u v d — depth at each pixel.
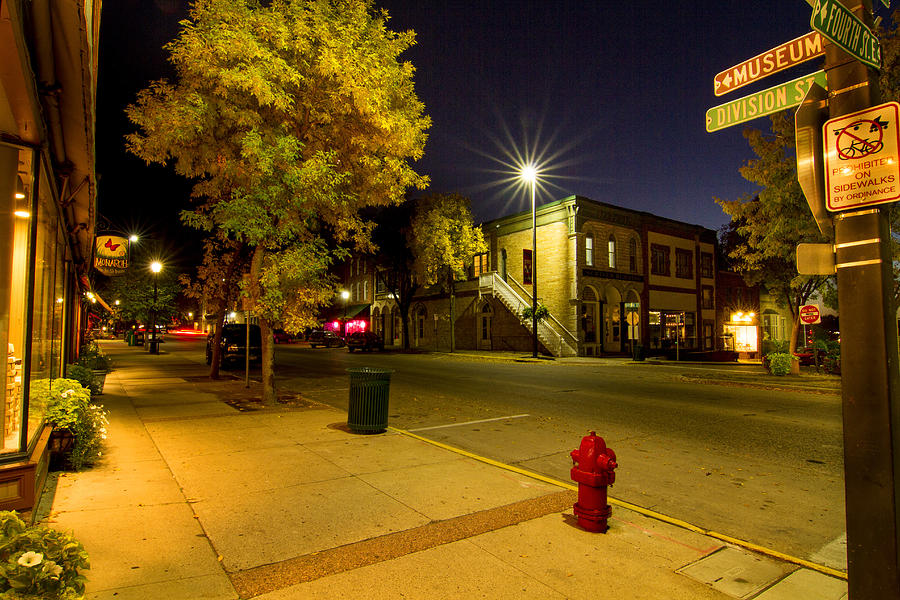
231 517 4.91
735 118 3.46
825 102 2.96
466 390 15.59
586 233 33.34
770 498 6.01
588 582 3.80
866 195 2.69
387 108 11.84
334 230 13.18
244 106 11.17
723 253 45.19
